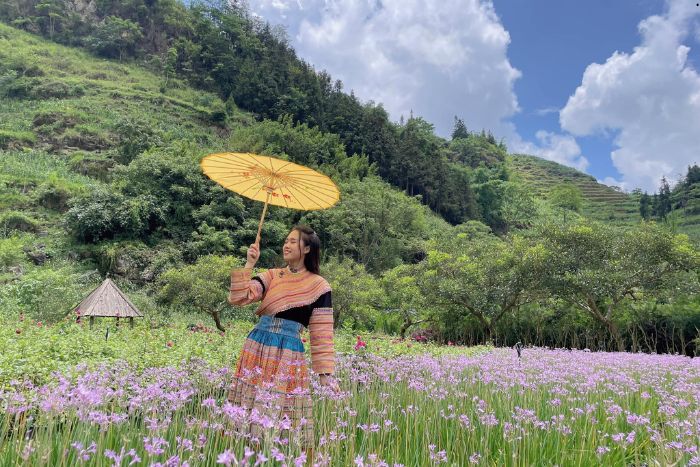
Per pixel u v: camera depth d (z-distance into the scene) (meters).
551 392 5.06
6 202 29.36
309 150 56.19
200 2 83.06
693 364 9.67
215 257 18.55
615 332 16.75
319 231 39.50
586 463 3.30
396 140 75.19
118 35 69.69
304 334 8.76
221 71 71.19
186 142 39.56
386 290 20.59
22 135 40.28
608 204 108.06
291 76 74.50
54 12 71.75
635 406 5.06
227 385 3.91
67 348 5.64
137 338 8.12
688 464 2.97
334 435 2.68
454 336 20.23
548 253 17.30
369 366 5.74
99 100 52.66
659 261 16.62
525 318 19.19
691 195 92.81
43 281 17.64
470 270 18.23
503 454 3.22
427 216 62.06
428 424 3.46
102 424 2.18
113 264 24.84
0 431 2.53
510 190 87.00
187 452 2.46
